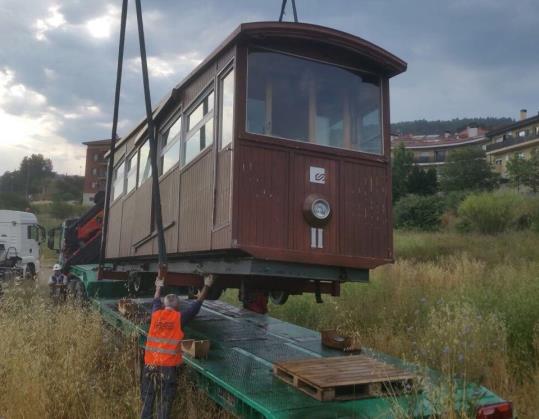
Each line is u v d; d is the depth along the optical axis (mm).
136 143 9141
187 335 6797
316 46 6039
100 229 15227
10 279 15508
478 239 19188
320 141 5965
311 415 4039
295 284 6539
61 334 7121
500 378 5945
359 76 6328
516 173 31281
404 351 7113
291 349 6031
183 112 7074
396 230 24750
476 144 59312
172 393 5172
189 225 6504
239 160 5441
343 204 5949
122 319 7938
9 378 5836
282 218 5582
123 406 5512
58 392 5707
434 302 8984
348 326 8641
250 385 4703
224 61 5906
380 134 6363
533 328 6980
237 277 6512
